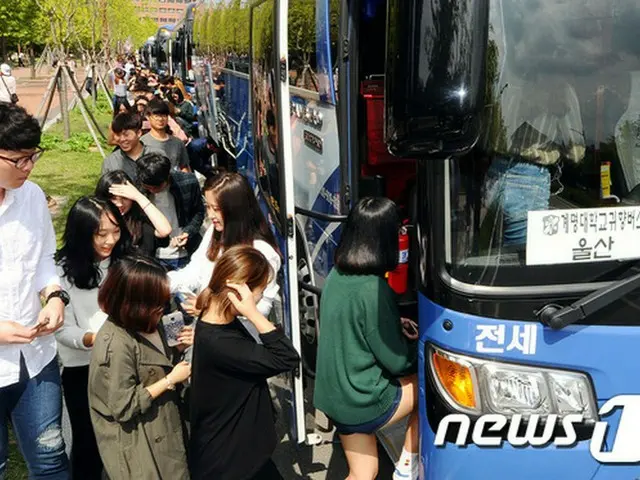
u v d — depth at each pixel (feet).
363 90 12.71
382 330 9.17
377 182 12.67
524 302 7.67
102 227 10.74
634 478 8.11
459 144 6.47
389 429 11.34
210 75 36.19
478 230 7.73
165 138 21.95
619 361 7.78
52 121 62.44
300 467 13.28
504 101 7.62
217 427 9.51
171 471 9.79
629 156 7.84
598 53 7.66
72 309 10.87
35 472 9.97
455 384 7.95
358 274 9.37
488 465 8.02
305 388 15.40
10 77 59.57
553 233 7.69
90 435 11.05
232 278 9.16
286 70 10.81
